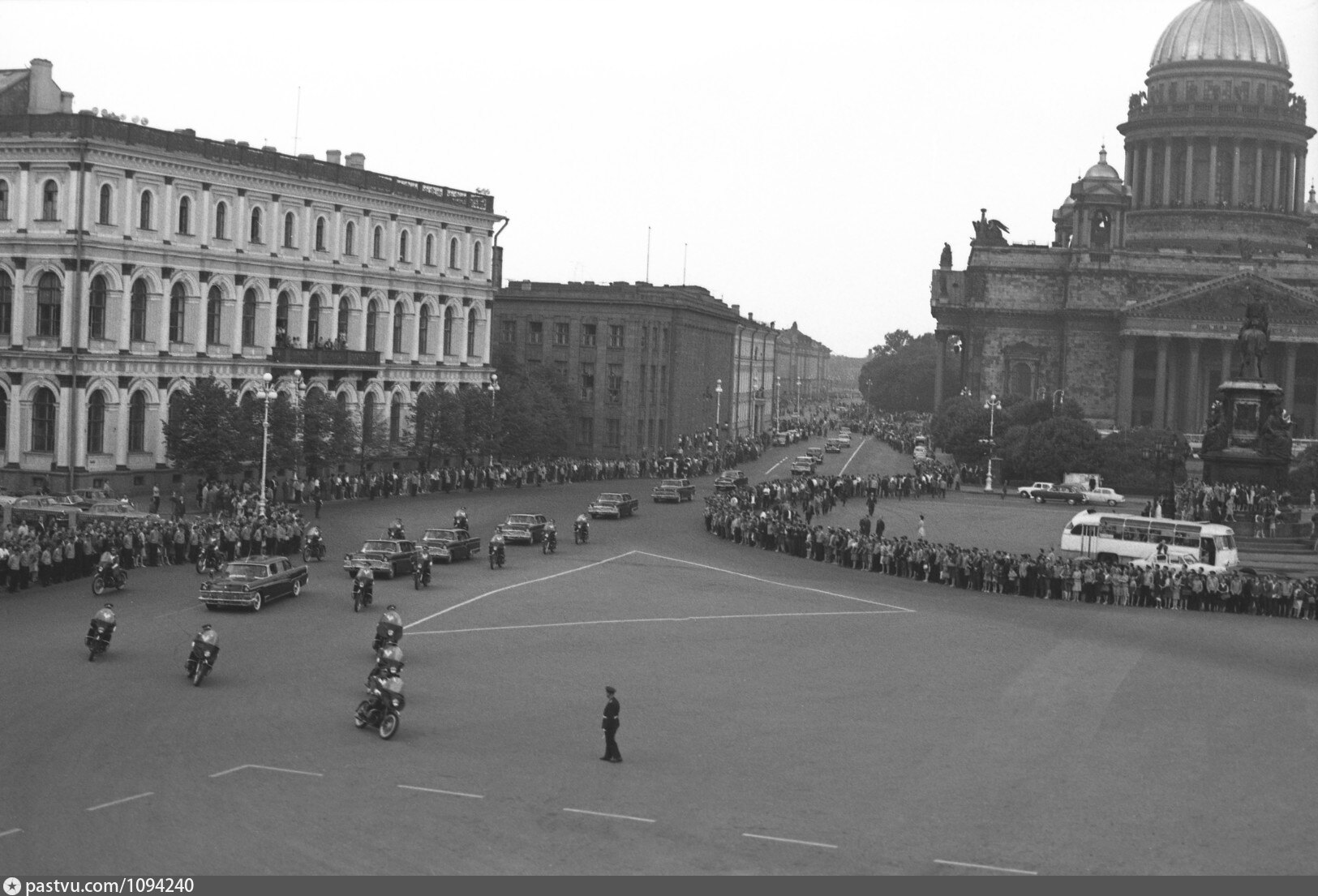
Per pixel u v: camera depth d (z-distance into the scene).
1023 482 158.75
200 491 95.69
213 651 46.12
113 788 34.94
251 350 112.94
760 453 198.00
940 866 31.38
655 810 34.69
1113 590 74.75
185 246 105.56
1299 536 104.38
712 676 50.69
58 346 97.44
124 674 47.03
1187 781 38.94
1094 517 94.38
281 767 37.25
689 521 107.12
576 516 105.69
